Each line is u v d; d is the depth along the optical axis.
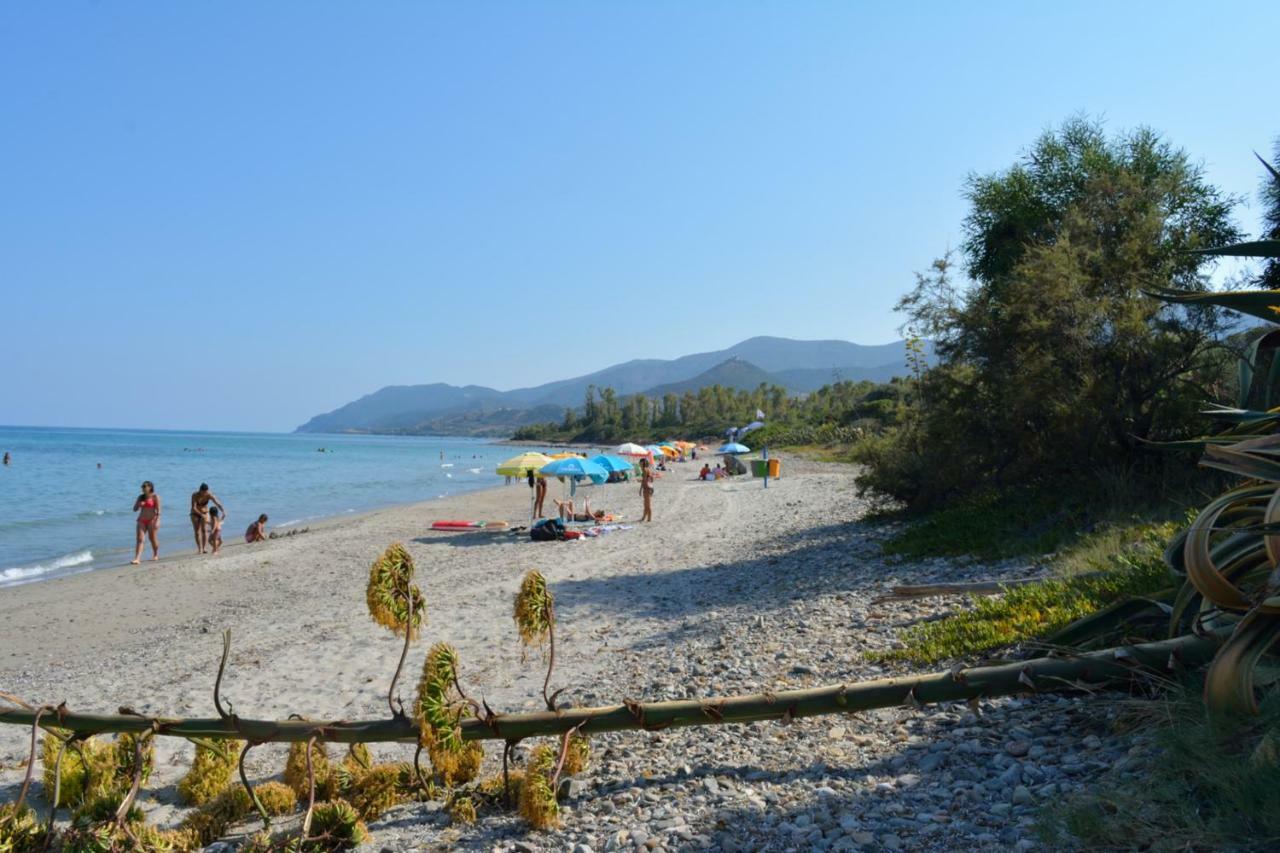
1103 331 13.25
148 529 25.38
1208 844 3.25
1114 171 17.64
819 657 8.23
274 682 10.29
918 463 18.34
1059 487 14.14
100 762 5.95
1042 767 4.45
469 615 13.83
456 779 5.60
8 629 16.47
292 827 4.96
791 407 177.25
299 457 127.31
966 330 15.70
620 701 7.80
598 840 4.49
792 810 4.49
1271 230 14.74
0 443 170.88
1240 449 4.39
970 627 7.63
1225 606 4.26
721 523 27.55
